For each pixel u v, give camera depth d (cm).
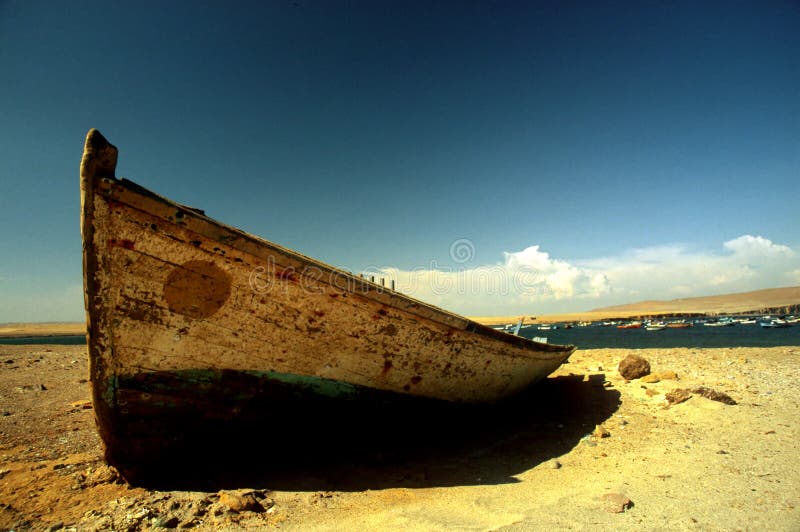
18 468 429
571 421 623
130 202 345
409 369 513
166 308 380
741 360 1053
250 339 420
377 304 455
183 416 412
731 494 341
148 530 302
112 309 362
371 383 500
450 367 544
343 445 520
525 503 349
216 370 415
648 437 517
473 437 583
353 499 367
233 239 381
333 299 436
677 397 643
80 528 300
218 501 353
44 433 565
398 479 420
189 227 365
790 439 465
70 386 947
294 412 471
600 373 925
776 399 634
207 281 389
